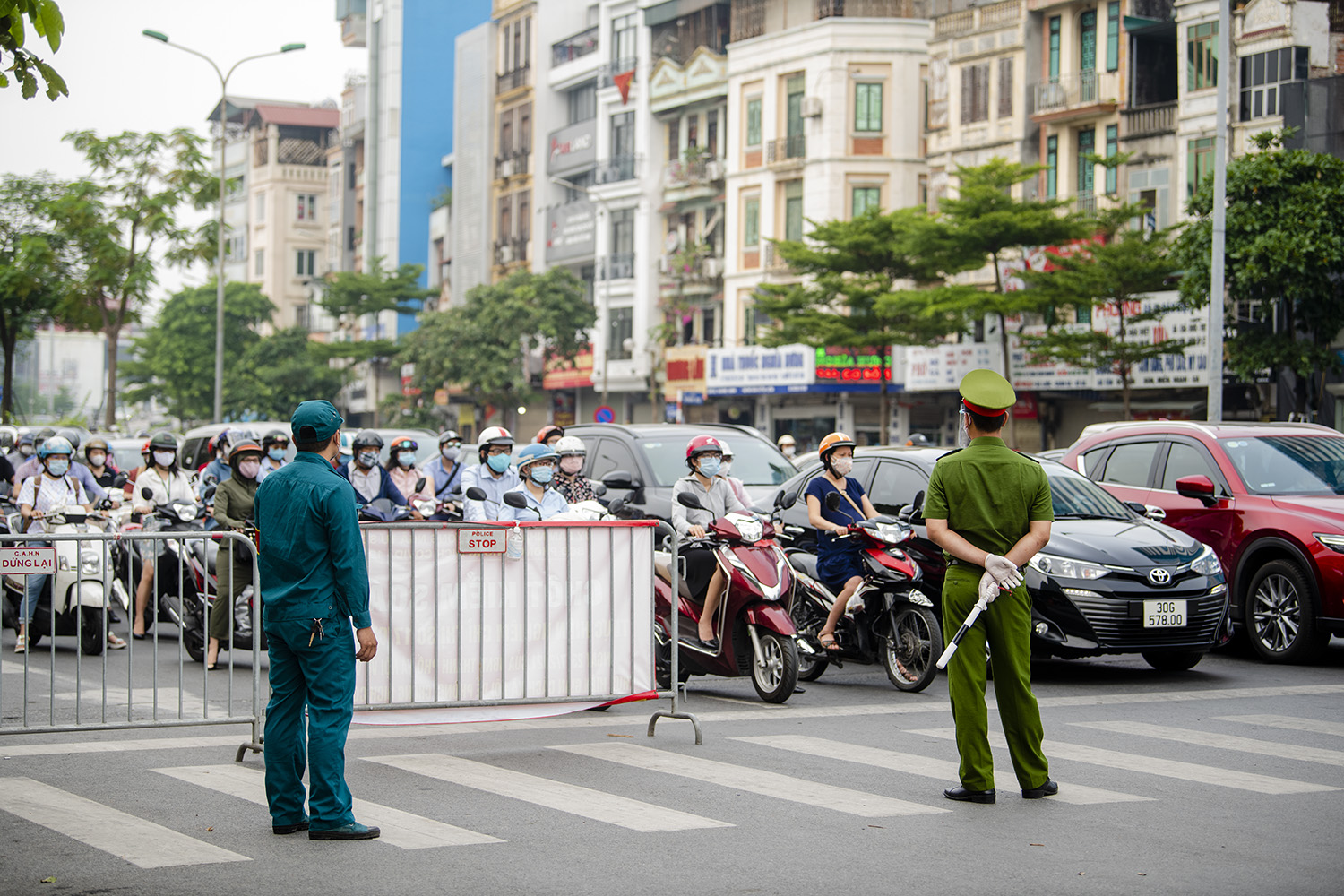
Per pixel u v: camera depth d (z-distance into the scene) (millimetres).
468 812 6703
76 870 5652
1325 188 26609
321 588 6215
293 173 88188
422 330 53000
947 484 6988
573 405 56312
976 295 31500
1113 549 11148
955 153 40594
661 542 10766
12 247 42281
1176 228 30000
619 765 7879
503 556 8391
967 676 6918
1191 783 7363
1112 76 36719
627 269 52625
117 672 12000
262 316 73250
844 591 10992
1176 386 31953
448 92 73125
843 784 7352
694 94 49312
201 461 23734
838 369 41219
